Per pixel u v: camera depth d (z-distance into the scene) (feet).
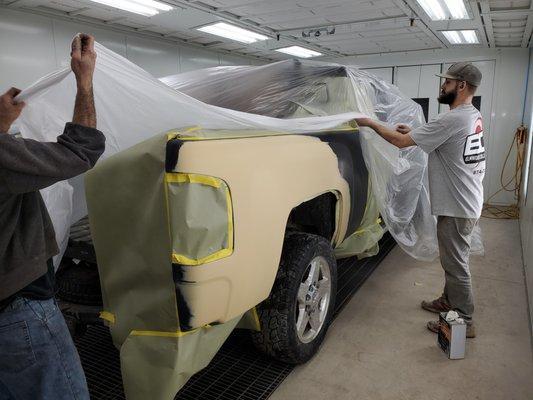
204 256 5.31
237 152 5.83
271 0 15.52
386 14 17.78
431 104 27.43
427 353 8.71
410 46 25.09
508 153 24.99
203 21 18.15
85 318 6.40
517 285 12.41
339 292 11.67
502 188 25.34
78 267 6.95
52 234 4.84
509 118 24.84
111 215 5.74
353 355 8.60
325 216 8.89
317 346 8.52
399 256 14.79
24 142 3.84
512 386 7.63
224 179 5.51
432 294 11.61
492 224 20.24
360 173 9.52
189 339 5.61
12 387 4.66
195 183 5.19
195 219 5.19
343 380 7.77
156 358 5.57
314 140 7.91
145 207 5.43
